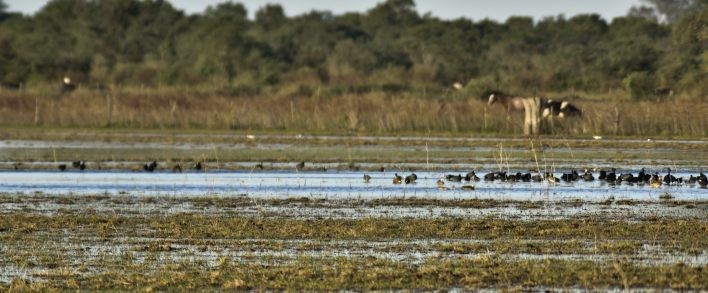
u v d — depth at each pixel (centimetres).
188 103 6294
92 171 3725
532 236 2284
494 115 5672
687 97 6297
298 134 5431
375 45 10606
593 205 2802
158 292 1769
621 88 7850
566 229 2350
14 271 1934
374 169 3784
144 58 10050
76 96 6581
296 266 1948
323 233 2311
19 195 3033
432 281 1828
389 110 5866
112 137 5288
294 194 3061
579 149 4641
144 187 3247
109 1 11000
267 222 2469
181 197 2984
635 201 2886
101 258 2050
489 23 12388
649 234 2295
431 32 11850
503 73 8981
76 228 2402
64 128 5831
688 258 2017
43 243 2209
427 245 2175
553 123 5478
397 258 2038
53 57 9119
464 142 4962
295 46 10456
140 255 2081
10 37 9531
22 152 4503
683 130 5391
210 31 10219
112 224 2448
